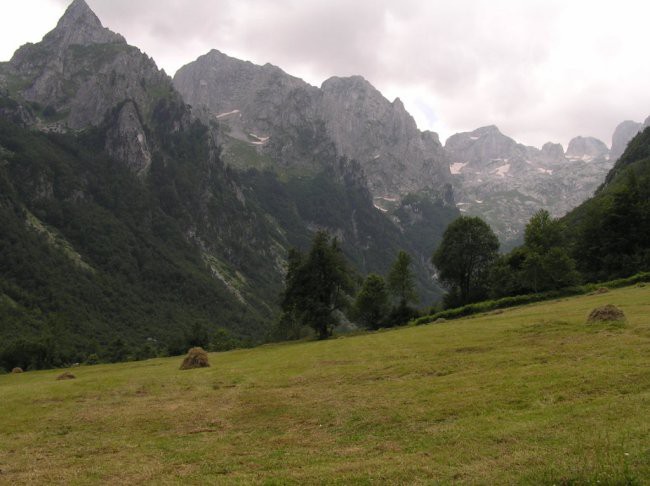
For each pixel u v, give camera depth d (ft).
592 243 293.84
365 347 145.89
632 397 61.87
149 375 137.39
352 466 52.34
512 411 64.80
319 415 76.43
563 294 223.92
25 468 62.39
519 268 277.03
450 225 327.67
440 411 69.41
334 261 261.24
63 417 90.12
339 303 265.34
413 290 304.91
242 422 77.97
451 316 236.43
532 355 95.25
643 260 252.21
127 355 497.05
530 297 225.35
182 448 66.54
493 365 92.38
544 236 271.49
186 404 93.15
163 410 89.56
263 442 66.54
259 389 100.68
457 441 56.75
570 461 45.47
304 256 270.05
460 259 321.93
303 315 264.52
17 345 421.59
